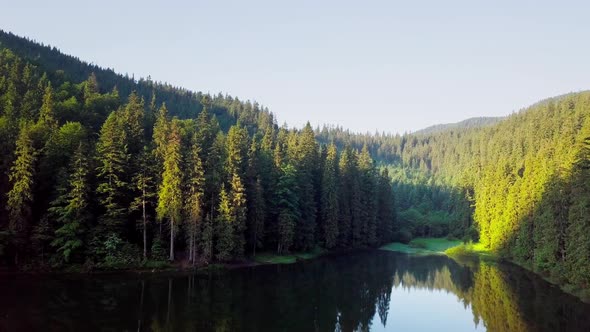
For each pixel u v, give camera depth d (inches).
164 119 3144.7
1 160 2357.3
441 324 1764.3
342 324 1684.3
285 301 1998.0
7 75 4047.7
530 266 3206.2
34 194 2402.8
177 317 1614.2
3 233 2127.2
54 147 2509.8
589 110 6417.3
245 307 1828.2
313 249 3882.9
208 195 2878.9
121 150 2600.9
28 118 2918.3
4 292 1839.3
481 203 4940.9
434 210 7386.8
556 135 6378.0
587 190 2295.8
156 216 2657.5
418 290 2477.9
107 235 2417.6
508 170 5073.8
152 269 2481.5
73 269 2306.8
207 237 2662.4
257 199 3166.8
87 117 3449.8
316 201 4153.5
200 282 2295.8
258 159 3496.6
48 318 1505.9
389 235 5413.4
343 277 2785.4
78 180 2358.5
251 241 3179.1
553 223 2652.6
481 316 1867.6
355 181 4611.2
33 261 2269.9
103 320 1521.9
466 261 3823.8
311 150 4350.4
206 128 3875.5
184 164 2751.0
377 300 2180.1
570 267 2337.6
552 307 1963.6
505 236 3998.5
